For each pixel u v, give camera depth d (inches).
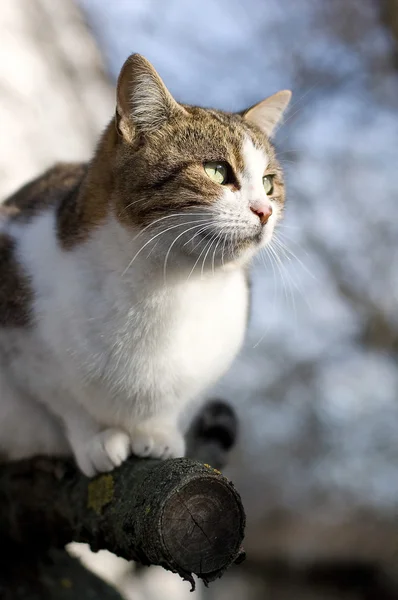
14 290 42.9
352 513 99.7
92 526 41.0
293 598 98.7
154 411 43.3
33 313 42.4
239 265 43.0
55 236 43.3
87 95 66.7
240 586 100.3
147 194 41.9
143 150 42.4
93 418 43.4
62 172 49.9
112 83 74.5
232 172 42.8
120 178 42.3
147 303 41.8
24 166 59.4
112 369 42.1
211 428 48.0
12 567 46.7
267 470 101.2
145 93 42.5
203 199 42.0
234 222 41.9
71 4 74.0
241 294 44.2
